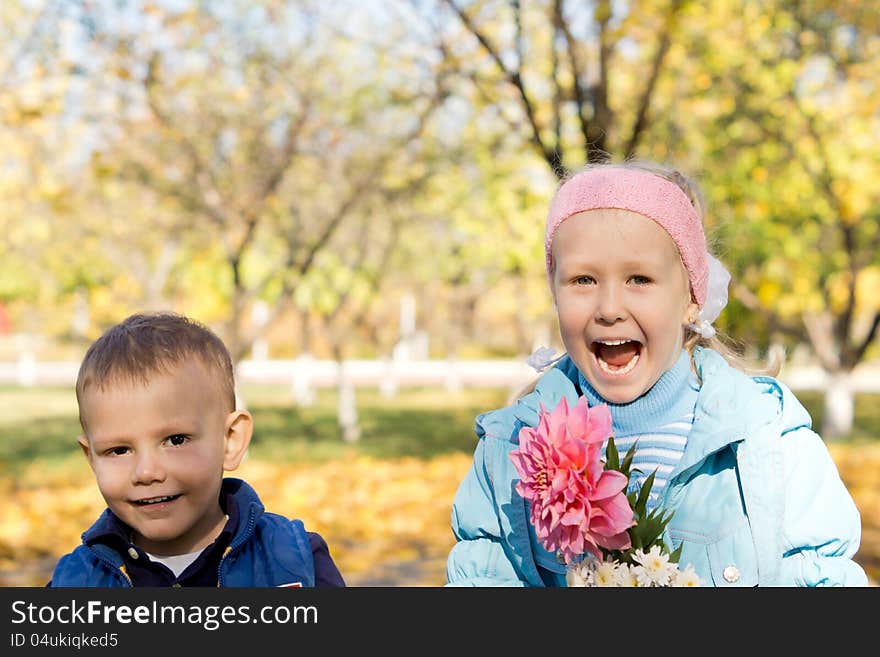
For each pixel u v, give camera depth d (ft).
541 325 70.49
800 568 6.66
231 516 6.84
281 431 56.95
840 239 49.96
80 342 109.29
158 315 7.09
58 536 25.86
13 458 45.88
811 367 110.22
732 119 38.86
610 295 6.74
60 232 54.95
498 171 40.63
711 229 8.72
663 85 34.12
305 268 43.78
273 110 40.04
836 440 51.88
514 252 44.93
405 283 79.46
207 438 6.58
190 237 50.29
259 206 40.16
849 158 41.09
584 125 26.48
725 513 6.73
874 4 34.32
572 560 6.44
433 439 53.98
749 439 6.73
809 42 36.63
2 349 136.87
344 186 44.14
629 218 6.75
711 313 7.79
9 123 35.70
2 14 34.32
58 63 34.35
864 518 27.66
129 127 37.42
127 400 6.34
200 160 38.60
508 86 31.60
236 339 41.34
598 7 25.22
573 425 6.11
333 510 28.63
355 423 57.98
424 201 46.44
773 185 40.96
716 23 34.19
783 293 47.78
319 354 126.52
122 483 6.38
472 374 105.91
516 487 6.36
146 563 6.77
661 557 6.12
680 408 7.06
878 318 51.60
